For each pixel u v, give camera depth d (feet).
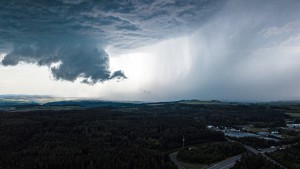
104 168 650.43
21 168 635.66
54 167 654.94
